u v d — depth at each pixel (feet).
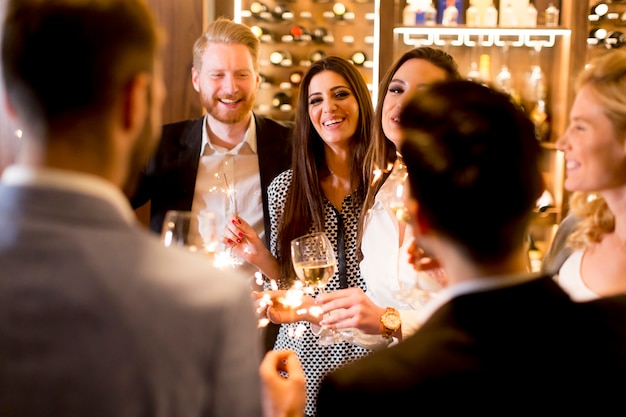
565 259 5.31
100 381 2.34
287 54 12.99
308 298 6.16
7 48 2.48
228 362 2.50
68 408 2.32
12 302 2.34
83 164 2.51
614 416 2.54
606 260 4.88
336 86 7.32
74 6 2.46
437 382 2.52
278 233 7.53
